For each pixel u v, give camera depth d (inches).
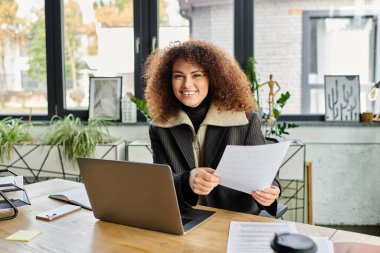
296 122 112.0
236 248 35.7
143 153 100.2
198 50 58.7
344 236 38.4
